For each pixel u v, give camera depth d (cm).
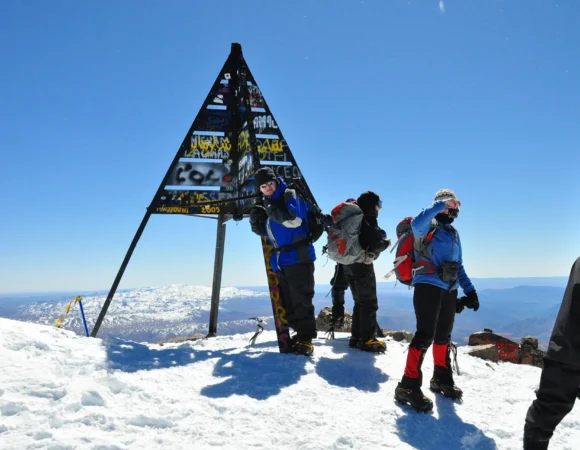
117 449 230
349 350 502
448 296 378
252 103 721
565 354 175
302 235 472
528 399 404
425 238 370
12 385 284
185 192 699
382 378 414
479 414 358
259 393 332
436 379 393
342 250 481
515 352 678
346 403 337
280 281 493
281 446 255
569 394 180
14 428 240
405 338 694
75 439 232
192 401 302
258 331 548
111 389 305
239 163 719
